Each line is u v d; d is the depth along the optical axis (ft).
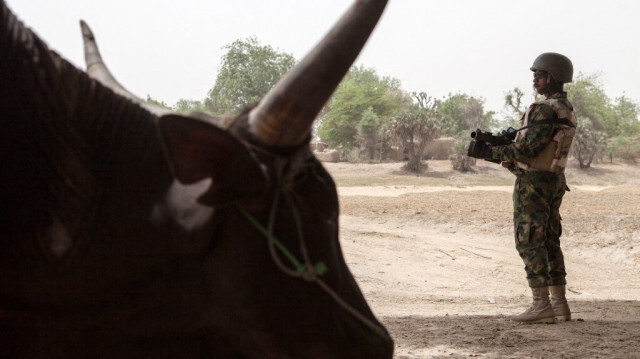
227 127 8.08
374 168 231.71
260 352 8.39
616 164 265.95
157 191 8.18
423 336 24.82
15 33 7.82
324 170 8.57
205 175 7.57
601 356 21.50
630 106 369.09
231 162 7.52
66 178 7.79
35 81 7.79
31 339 8.12
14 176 7.59
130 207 8.04
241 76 346.33
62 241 7.75
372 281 47.09
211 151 7.45
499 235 62.28
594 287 48.24
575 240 58.90
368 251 54.29
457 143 233.76
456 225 65.51
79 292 7.92
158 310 8.21
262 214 8.12
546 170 27.14
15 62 7.70
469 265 52.85
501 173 234.17
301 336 8.26
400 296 42.75
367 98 314.76
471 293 45.01
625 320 29.07
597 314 31.65
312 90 7.55
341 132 317.01
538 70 27.50
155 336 8.31
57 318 8.00
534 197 27.30
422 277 49.01
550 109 26.86
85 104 8.16
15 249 7.64
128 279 8.03
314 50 7.51
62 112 7.91
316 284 8.36
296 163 8.04
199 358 8.43
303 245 8.23
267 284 8.16
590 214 68.44
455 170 232.53
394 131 233.14
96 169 8.02
